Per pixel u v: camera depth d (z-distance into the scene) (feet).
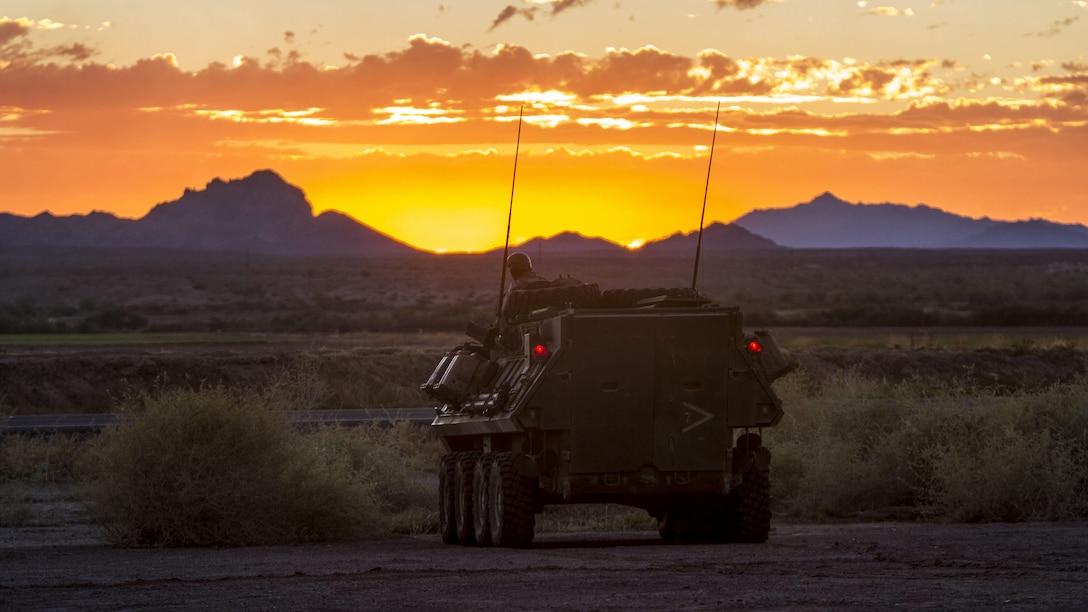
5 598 67.31
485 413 99.55
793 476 144.56
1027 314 596.70
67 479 173.99
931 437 136.26
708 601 57.88
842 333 515.50
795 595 59.00
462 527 105.81
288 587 68.85
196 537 109.29
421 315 631.15
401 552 95.25
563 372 91.81
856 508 133.59
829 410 158.92
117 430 115.03
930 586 61.21
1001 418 134.31
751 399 94.12
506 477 94.48
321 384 280.92
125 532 110.63
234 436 111.96
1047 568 68.95
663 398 92.99
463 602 60.13
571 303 99.09
